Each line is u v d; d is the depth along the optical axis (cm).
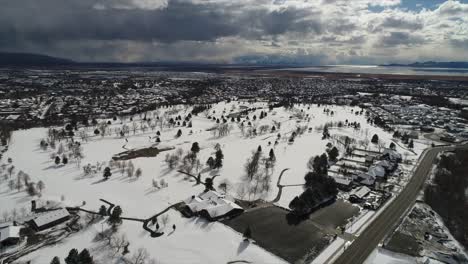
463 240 12350
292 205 14350
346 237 12444
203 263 10831
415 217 14112
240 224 13325
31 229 12706
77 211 14450
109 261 10844
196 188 17138
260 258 11012
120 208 13488
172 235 12512
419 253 11406
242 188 17012
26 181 16662
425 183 18088
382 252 11475
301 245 11844
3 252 11275
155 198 15825
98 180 17962
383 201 15650
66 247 11681
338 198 16038
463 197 16025
